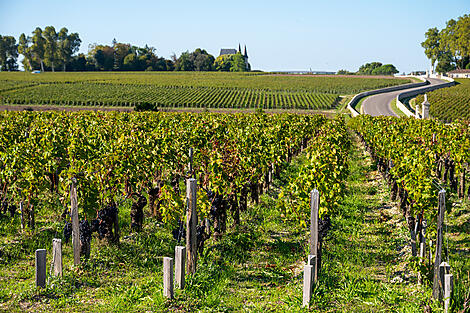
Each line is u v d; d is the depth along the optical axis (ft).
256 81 376.68
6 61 518.78
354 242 31.35
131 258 26.96
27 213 32.71
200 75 441.68
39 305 19.99
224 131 57.00
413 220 31.12
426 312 19.34
